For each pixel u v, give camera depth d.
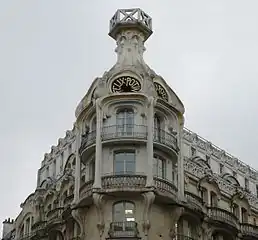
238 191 71.69
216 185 67.75
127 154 57.41
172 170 59.44
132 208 55.12
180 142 60.94
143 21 66.38
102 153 57.31
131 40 65.12
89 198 55.66
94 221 55.91
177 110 61.38
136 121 58.38
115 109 59.16
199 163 67.81
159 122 60.38
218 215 64.62
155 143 57.44
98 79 61.88
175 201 56.53
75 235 59.47
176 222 57.34
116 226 54.12
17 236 73.88
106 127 58.09
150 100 58.28
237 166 78.88
